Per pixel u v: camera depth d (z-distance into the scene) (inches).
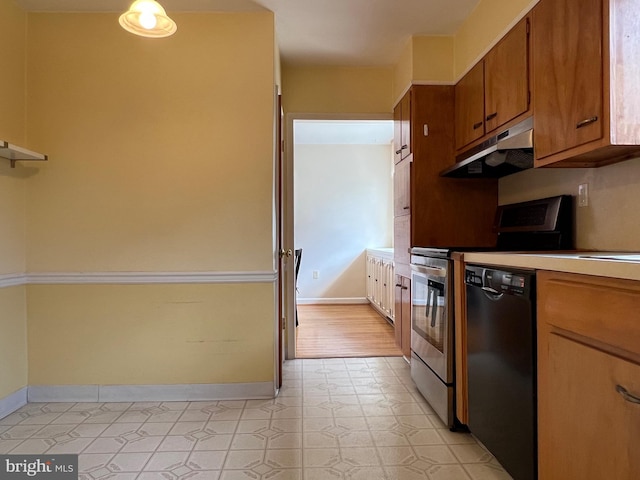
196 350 95.5
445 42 109.7
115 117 94.2
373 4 94.0
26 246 93.6
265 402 92.8
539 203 85.4
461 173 101.6
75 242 94.0
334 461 67.2
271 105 96.0
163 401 94.3
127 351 94.9
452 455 69.1
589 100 56.8
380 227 231.9
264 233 96.1
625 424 37.5
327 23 102.1
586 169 73.7
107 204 94.3
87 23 93.8
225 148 95.6
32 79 93.4
